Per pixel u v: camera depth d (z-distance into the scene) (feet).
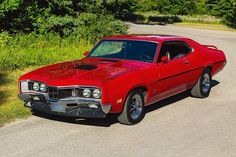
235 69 46.73
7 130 22.40
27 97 23.54
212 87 35.86
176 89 27.89
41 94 22.81
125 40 27.35
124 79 22.67
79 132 22.29
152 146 20.27
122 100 22.54
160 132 22.57
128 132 22.43
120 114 23.26
